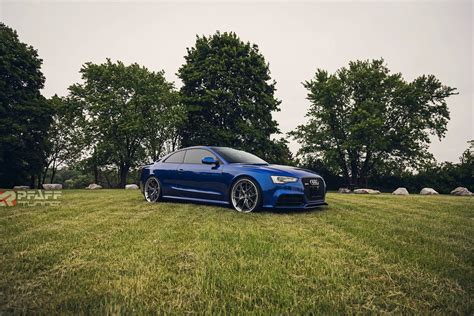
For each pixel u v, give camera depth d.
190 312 1.36
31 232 2.96
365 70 29.02
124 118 24.45
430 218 4.19
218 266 1.96
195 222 3.58
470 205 6.09
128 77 26.62
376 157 29.11
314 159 32.69
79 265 1.99
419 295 1.57
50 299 1.47
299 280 1.75
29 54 22.05
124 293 1.54
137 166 29.59
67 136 32.28
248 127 22.39
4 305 1.41
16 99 21.33
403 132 27.55
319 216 4.18
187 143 24.14
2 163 21.34
